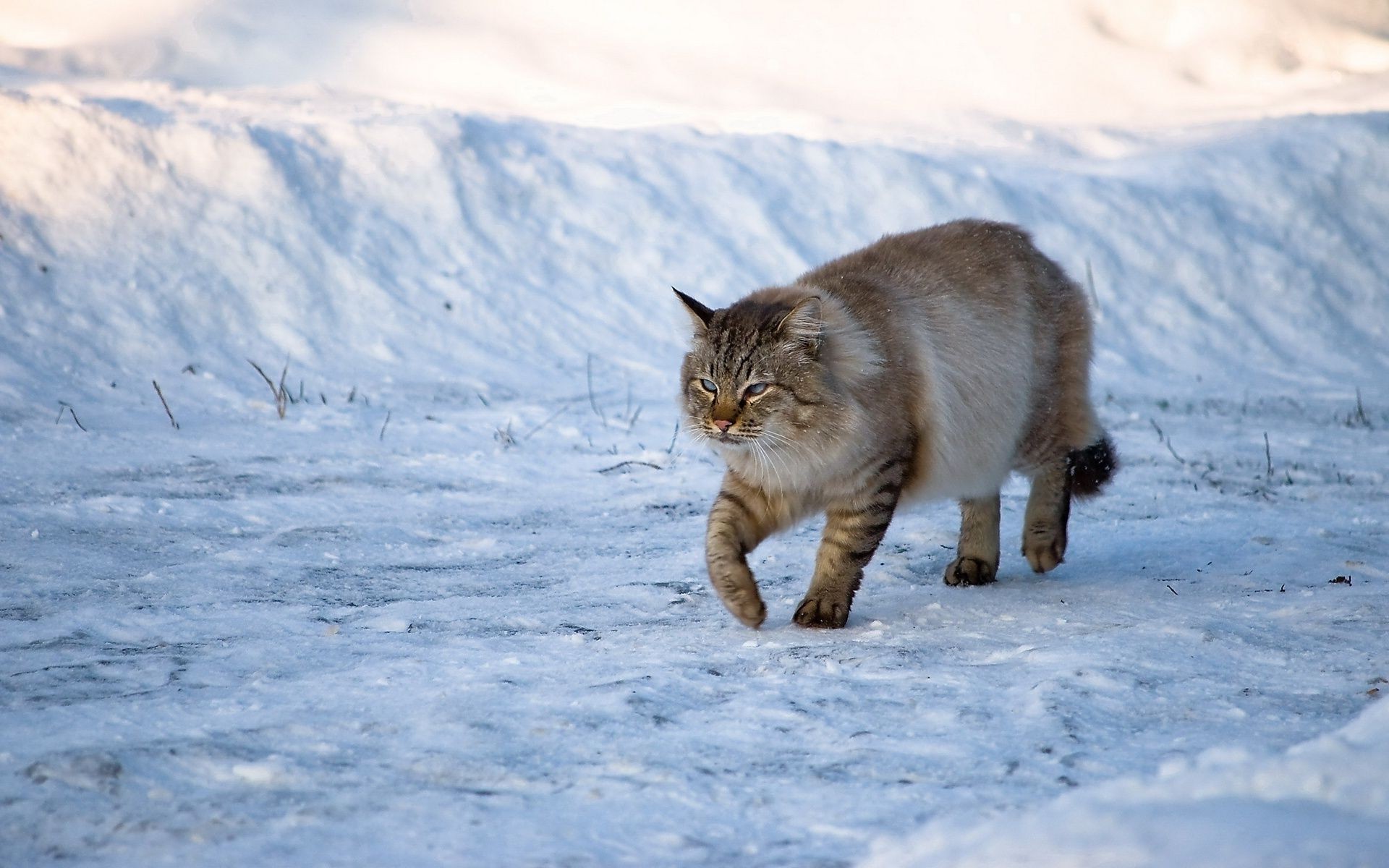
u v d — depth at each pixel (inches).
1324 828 199.5
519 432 847.7
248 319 985.5
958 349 513.7
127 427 775.1
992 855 205.0
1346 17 2208.4
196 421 810.8
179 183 1062.4
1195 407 1089.4
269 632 429.1
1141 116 1822.1
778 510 482.0
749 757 307.1
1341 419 1076.5
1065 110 1818.4
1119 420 1013.2
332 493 670.5
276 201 1075.3
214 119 1181.7
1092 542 624.7
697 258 1198.3
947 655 409.4
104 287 951.6
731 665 395.5
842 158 1357.0
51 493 621.0
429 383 956.0
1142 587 520.1
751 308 482.3
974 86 1827.0
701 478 747.4
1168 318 1300.4
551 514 660.1
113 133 1063.6
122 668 383.2
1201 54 2027.6
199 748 304.2
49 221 988.6
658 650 414.0
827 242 1266.0
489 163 1222.9
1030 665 391.5
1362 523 674.8
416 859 242.8
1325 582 524.7
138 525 579.2
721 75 1731.1
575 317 1107.9
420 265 1099.9
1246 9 2116.1
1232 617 459.8
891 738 321.7
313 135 1168.2
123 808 267.9
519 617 459.5
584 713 337.4
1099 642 414.9
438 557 562.9
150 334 930.7
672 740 319.0
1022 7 1999.3
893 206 1320.1
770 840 254.5
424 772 293.9
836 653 410.3
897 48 1868.8
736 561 456.4
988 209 1343.5
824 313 472.7
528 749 311.1
